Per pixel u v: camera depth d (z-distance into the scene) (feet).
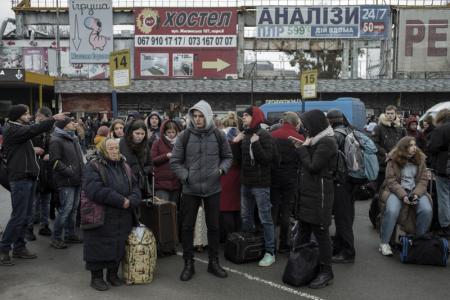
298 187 16.66
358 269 18.42
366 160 18.42
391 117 27.48
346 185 18.99
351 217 19.29
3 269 18.44
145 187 19.77
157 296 15.64
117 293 15.93
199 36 89.10
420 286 16.65
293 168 19.98
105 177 15.90
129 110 83.10
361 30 88.74
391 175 20.61
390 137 27.61
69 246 21.88
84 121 73.05
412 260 18.92
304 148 16.17
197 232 20.79
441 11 88.22
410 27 88.74
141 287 16.46
